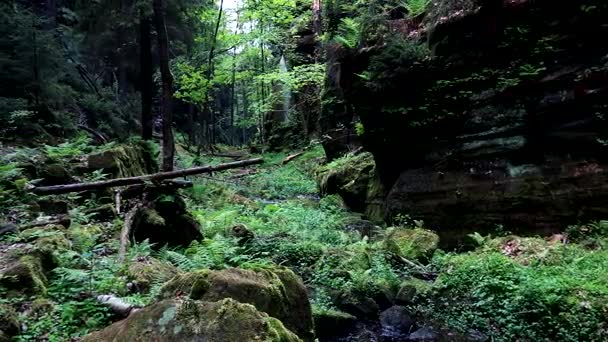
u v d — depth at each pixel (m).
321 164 20.69
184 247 8.35
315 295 7.39
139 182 9.02
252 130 46.31
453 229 10.10
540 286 6.50
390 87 11.02
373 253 8.95
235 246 8.49
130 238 7.70
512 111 9.65
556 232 8.83
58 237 6.24
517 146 9.59
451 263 8.27
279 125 29.23
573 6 8.97
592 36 8.83
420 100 10.87
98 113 18.48
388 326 6.82
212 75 24.48
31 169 9.05
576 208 8.73
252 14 23.41
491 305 6.79
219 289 3.95
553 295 6.29
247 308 3.13
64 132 14.64
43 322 4.30
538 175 9.30
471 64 10.18
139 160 12.82
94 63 24.98
